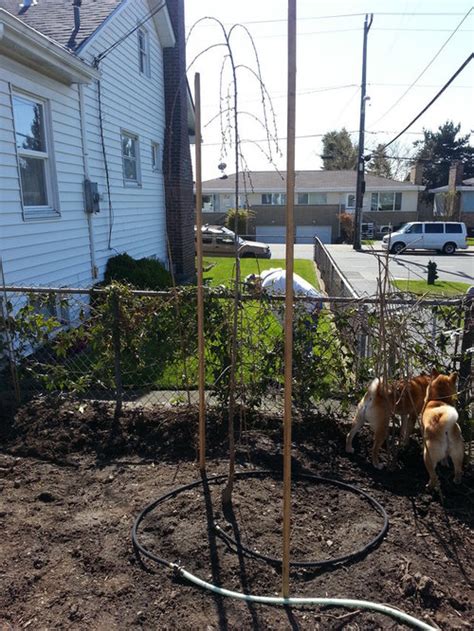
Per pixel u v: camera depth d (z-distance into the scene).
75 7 8.57
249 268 16.86
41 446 3.87
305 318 4.23
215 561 2.58
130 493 3.23
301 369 4.27
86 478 3.45
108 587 2.40
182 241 13.18
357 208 28.89
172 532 2.80
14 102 6.61
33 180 7.19
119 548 2.67
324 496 3.24
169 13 12.78
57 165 7.57
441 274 18.88
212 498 3.15
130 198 10.96
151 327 4.41
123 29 10.16
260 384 4.29
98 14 9.42
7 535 2.77
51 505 3.10
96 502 3.13
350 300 4.10
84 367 4.84
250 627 2.18
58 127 7.60
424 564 2.59
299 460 3.73
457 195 39.44
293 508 3.07
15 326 4.70
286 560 2.31
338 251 28.11
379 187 39.12
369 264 21.36
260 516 2.97
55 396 4.68
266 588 2.42
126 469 3.58
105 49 9.26
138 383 4.84
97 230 9.16
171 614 2.24
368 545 2.70
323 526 2.91
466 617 2.26
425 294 4.07
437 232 27.64
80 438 3.98
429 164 52.44
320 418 4.31
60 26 8.88
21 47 5.91
